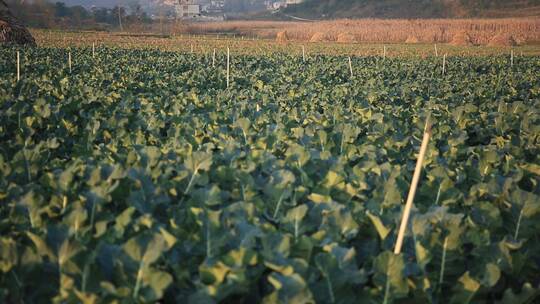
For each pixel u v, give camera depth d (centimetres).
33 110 793
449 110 995
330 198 385
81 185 411
